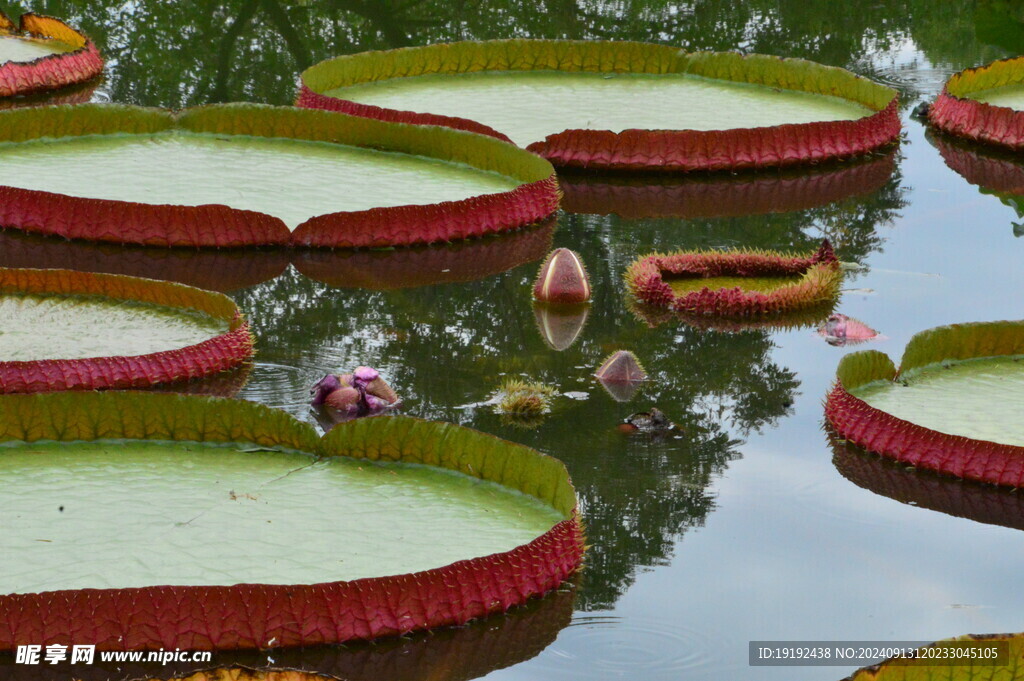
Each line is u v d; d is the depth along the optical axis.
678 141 14.09
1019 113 14.81
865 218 12.93
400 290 10.91
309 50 18.16
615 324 10.27
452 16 19.78
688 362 9.53
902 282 11.23
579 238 12.30
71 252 11.39
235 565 6.08
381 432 7.18
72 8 19.95
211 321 9.66
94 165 13.06
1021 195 13.59
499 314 10.45
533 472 6.83
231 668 5.20
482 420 8.43
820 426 8.45
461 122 14.05
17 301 9.80
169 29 19.08
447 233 12.02
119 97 16.30
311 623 5.85
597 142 14.09
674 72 17.33
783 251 11.98
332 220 11.63
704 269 11.21
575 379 9.17
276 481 6.98
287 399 8.71
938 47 18.73
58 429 7.39
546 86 16.75
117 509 6.61
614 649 6.07
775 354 9.69
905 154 14.85
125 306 9.85
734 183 13.98
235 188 12.56
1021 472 7.60
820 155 14.47
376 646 5.94
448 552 6.29
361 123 13.98
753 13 20.08
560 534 6.47
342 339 9.84
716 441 8.21
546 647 6.05
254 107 14.15
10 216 11.67
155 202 11.98
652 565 6.76
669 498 7.48
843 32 19.36
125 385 8.68
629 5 20.45
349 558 6.19
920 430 7.84
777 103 16.14
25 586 5.83
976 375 8.80
